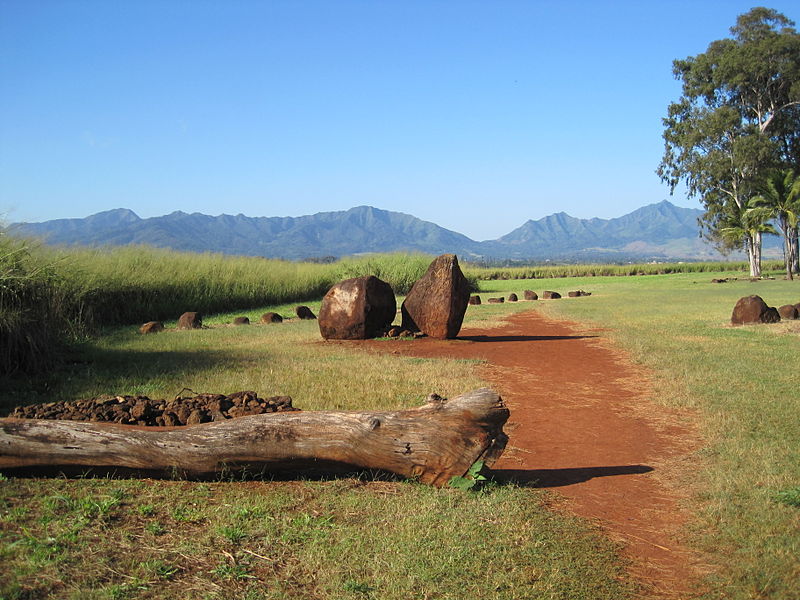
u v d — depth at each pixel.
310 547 3.70
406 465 4.69
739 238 47.69
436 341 13.56
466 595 3.30
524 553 3.79
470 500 4.49
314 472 4.75
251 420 4.66
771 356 10.72
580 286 40.97
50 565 3.27
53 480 4.40
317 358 10.73
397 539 3.85
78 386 7.91
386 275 32.97
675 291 32.16
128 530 3.75
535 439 6.39
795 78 44.06
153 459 4.47
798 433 6.25
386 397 7.55
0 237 10.30
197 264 23.53
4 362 8.62
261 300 25.78
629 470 5.44
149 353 11.09
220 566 3.43
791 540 3.95
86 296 16.23
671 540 4.11
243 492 4.46
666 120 48.28
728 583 3.54
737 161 43.31
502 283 47.84
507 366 10.54
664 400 7.87
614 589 3.46
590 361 11.06
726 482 4.96
